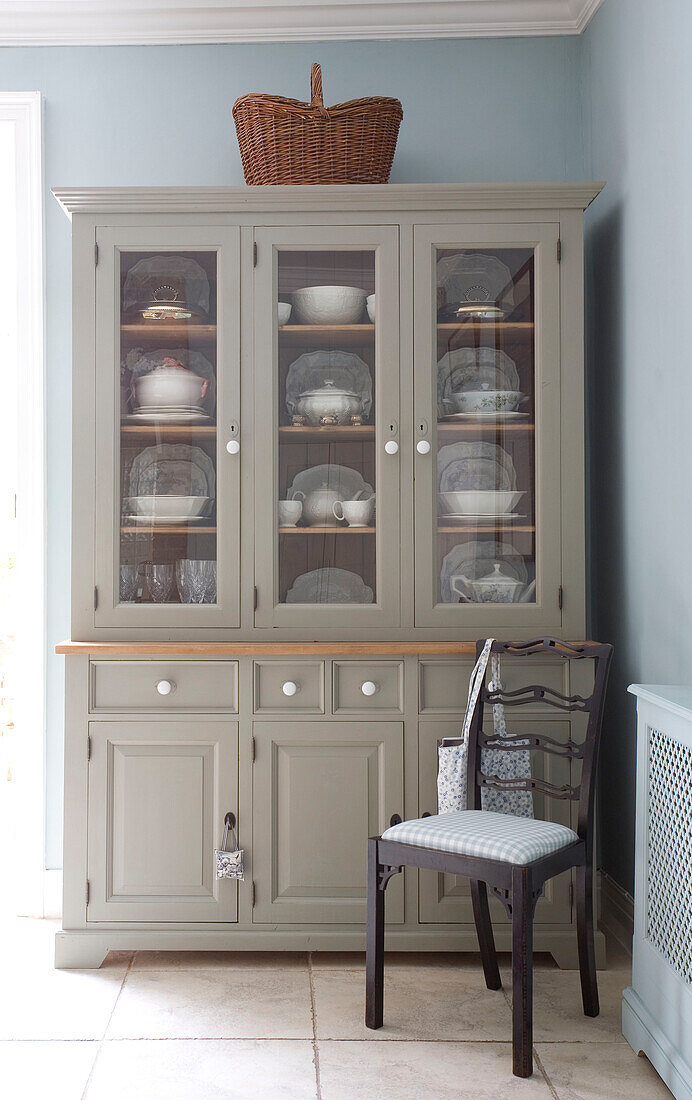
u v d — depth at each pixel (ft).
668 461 7.61
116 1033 7.12
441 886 8.35
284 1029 7.18
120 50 9.81
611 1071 6.61
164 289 8.59
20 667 9.69
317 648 8.22
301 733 8.34
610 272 9.11
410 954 8.68
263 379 8.55
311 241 8.53
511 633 8.54
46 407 9.71
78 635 8.55
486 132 9.85
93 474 8.55
